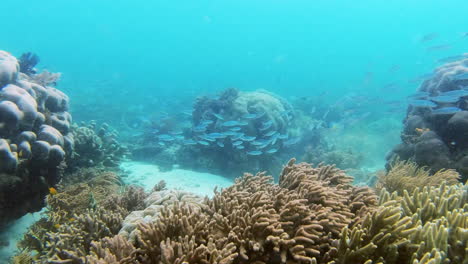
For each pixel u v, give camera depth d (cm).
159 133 1531
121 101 2894
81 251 345
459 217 273
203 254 243
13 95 540
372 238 264
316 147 1491
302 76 6594
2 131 512
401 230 259
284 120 1484
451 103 820
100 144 957
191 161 1303
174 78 6600
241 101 1401
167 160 1310
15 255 486
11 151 512
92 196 579
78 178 757
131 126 1966
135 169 1138
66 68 6138
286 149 1471
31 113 552
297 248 253
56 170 625
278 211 310
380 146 1642
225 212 317
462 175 650
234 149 1271
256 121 1349
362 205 349
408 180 564
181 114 1980
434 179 575
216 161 1295
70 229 399
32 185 574
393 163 842
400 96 2717
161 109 2645
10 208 547
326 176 426
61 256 350
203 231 279
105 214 428
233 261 258
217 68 7856
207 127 1373
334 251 260
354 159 1340
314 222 279
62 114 728
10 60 611
